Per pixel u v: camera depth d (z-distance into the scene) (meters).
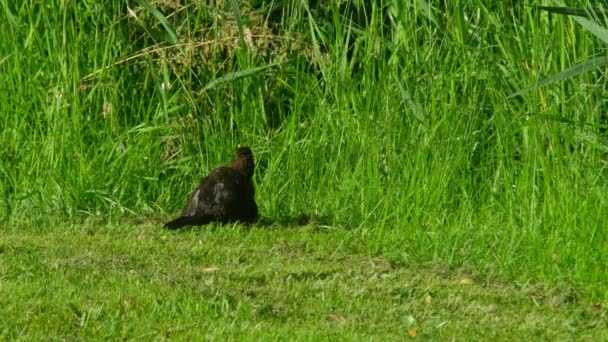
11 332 11.46
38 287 13.20
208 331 11.61
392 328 11.89
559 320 12.19
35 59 20.02
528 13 17.81
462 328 11.87
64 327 11.67
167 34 20.30
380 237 16.31
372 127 18.33
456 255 15.27
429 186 16.86
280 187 19.08
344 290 13.39
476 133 17.83
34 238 16.56
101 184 18.97
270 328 11.70
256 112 19.94
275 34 20.69
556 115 15.81
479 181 17.56
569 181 15.20
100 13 20.34
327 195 18.44
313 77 19.55
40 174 18.91
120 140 19.38
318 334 11.49
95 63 19.70
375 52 19.16
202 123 19.94
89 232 17.11
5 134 19.34
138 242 16.20
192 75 20.66
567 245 14.23
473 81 18.14
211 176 17.78
